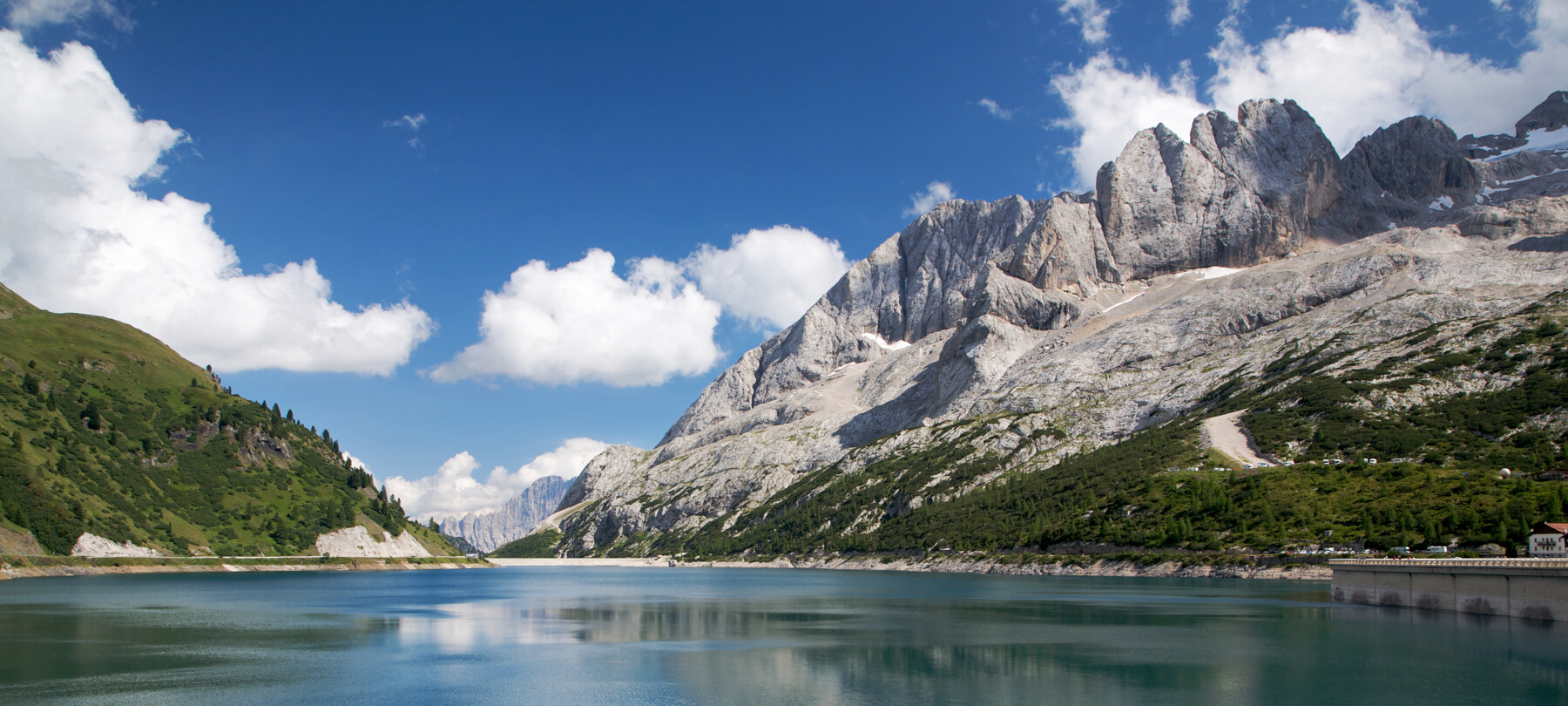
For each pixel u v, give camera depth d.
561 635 117.81
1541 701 75.25
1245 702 75.69
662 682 85.00
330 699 77.06
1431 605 134.25
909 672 89.50
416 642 111.31
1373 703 75.31
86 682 83.44
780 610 153.88
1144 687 81.75
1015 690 80.56
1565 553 139.62
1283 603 149.75
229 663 93.94
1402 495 199.25
